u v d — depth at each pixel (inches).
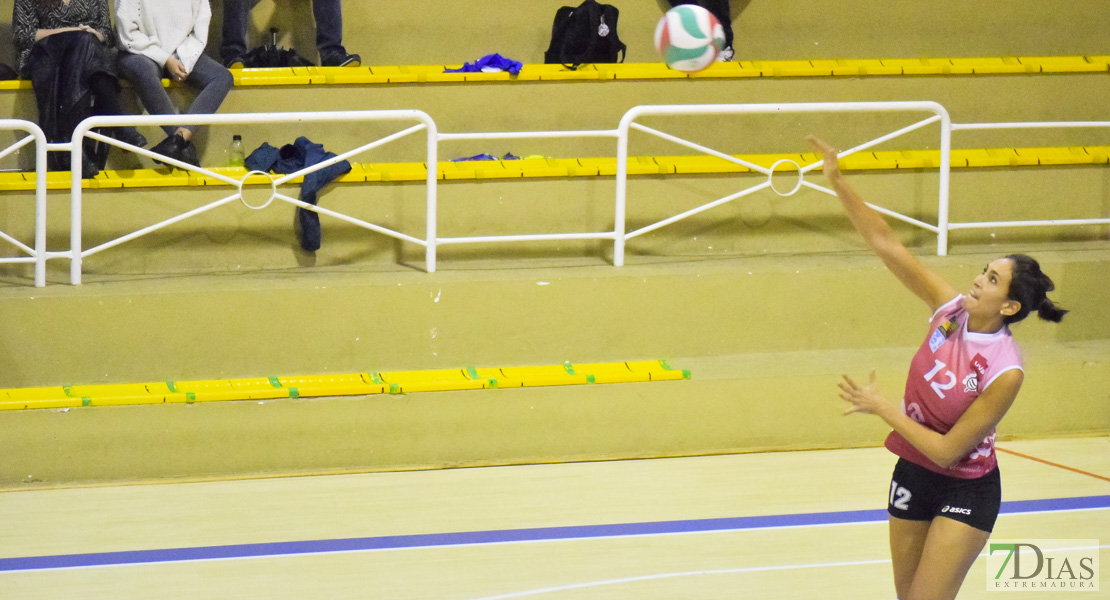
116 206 466.6
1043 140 574.6
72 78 474.9
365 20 566.9
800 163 518.9
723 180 515.8
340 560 335.0
